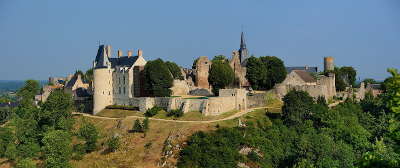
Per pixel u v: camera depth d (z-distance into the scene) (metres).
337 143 89.69
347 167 78.69
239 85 143.75
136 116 114.19
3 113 155.12
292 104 103.62
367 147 91.75
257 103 122.19
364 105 120.94
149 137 96.50
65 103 117.75
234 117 103.81
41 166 92.50
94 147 96.06
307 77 135.25
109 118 120.56
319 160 79.94
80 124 119.38
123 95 128.50
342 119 103.12
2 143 108.38
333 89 135.00
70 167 84.75
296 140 94.44
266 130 98.38
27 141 107.06
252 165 83.94
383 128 100.25
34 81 171.75
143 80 128.00
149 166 83.62
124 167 84.31
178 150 86.94
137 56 133.00
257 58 140.50
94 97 131.12
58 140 88.44
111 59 141.25
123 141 97.06
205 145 85.62
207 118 103.19
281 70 137.00
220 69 134.25
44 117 116.50
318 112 106.06
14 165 98.19
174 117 107.06
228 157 82.50
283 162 88.19
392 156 77.31
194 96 127.75
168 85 125.00
